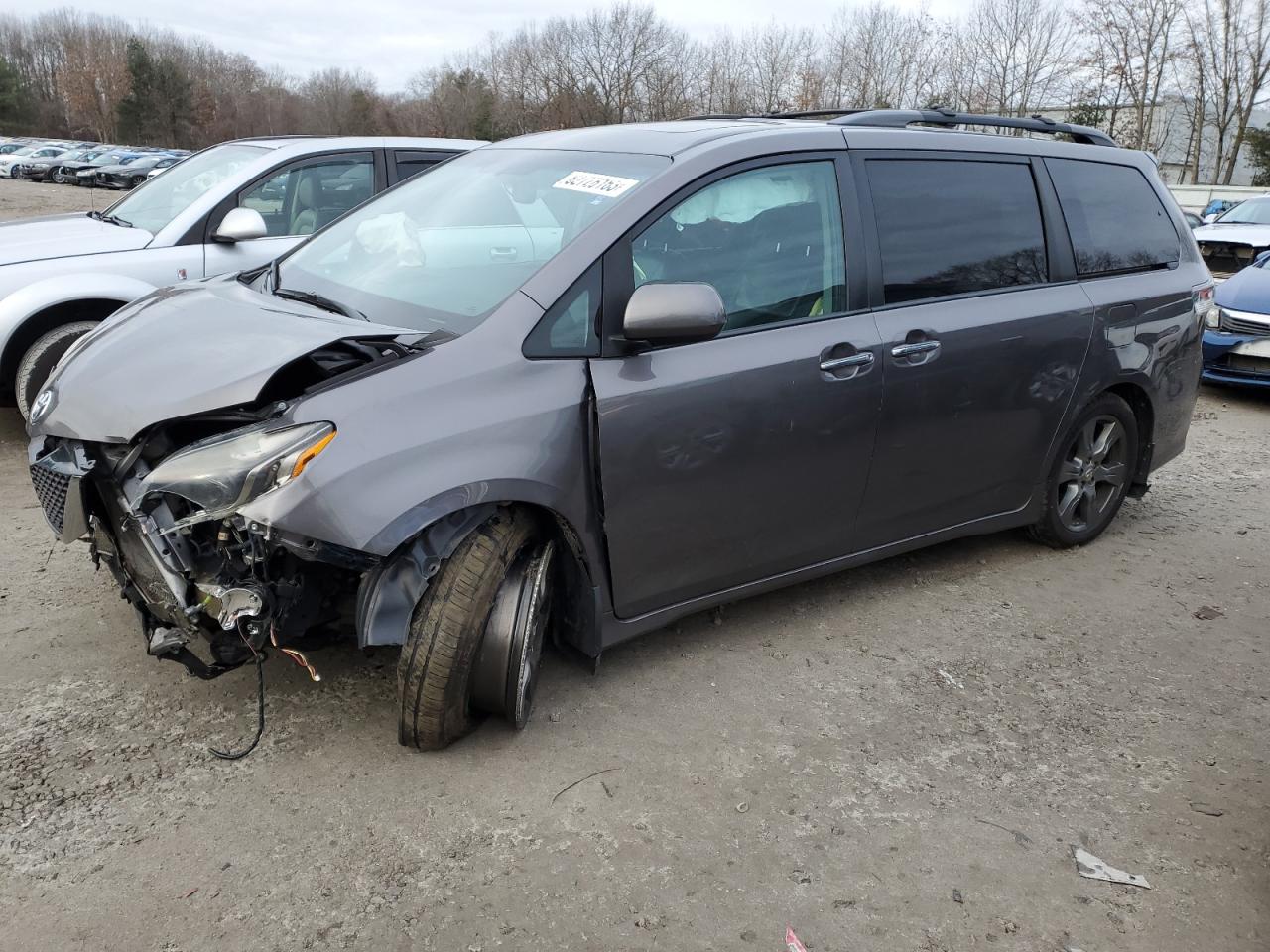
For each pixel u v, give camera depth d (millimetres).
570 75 54219
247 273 3816
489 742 2980
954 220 3877
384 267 3404
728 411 3166
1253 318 7789
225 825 2561
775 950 2273
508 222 3273
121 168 36031
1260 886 2562
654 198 3111
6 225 6012
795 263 3404
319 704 3094
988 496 4184
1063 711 3352
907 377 3615
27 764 2736
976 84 46312
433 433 2625
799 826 2695
